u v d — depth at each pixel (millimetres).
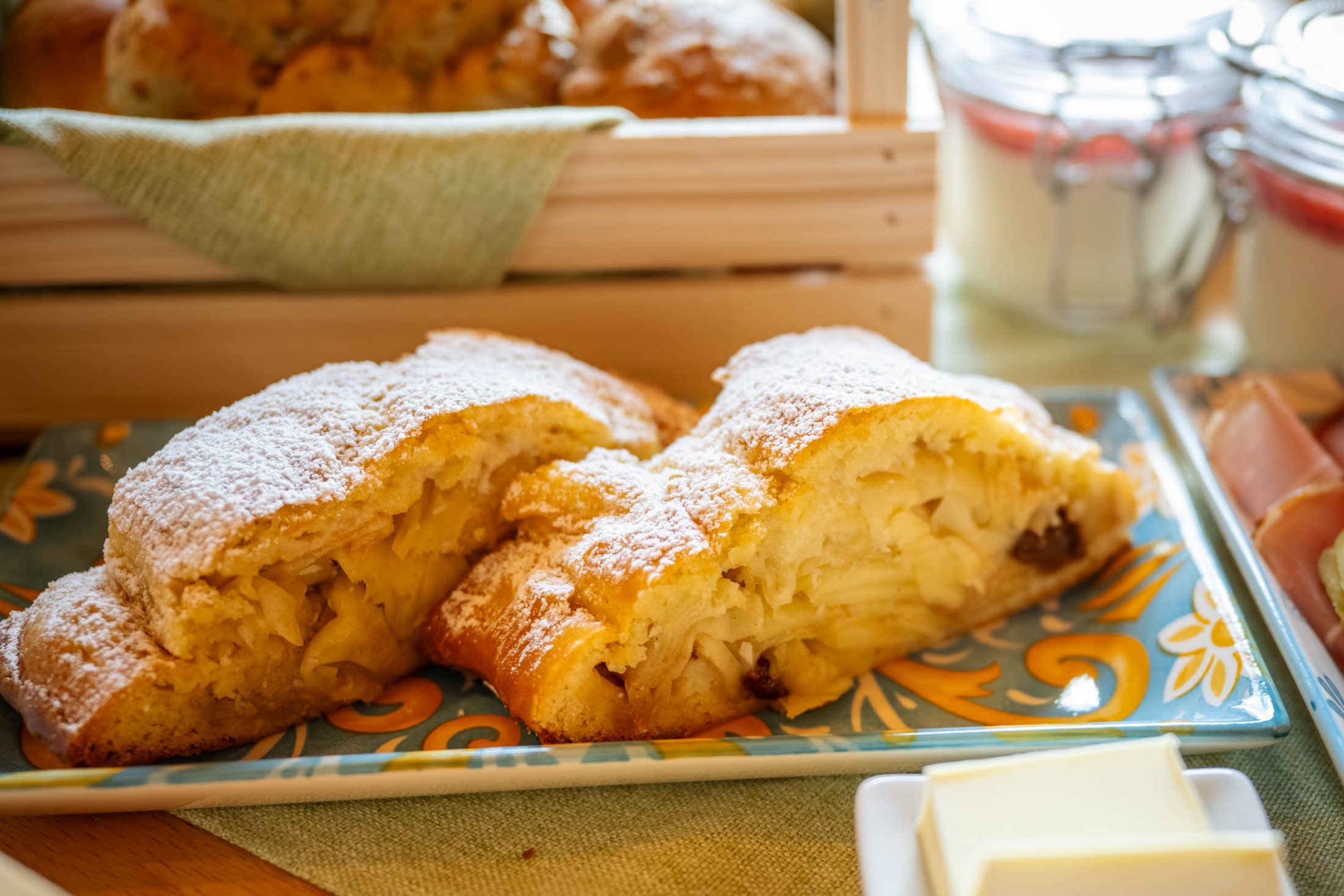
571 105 605
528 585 516
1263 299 617
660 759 485
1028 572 554
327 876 482
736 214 599
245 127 569
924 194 597
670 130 586
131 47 580
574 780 491
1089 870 429
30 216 582
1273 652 537
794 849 487
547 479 532
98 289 610
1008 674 533
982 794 450
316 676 520
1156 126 606
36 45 601
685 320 619
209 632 499
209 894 479
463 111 599
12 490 583
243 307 604
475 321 613
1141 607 543
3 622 527
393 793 491
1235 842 430
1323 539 536
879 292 615
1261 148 588
